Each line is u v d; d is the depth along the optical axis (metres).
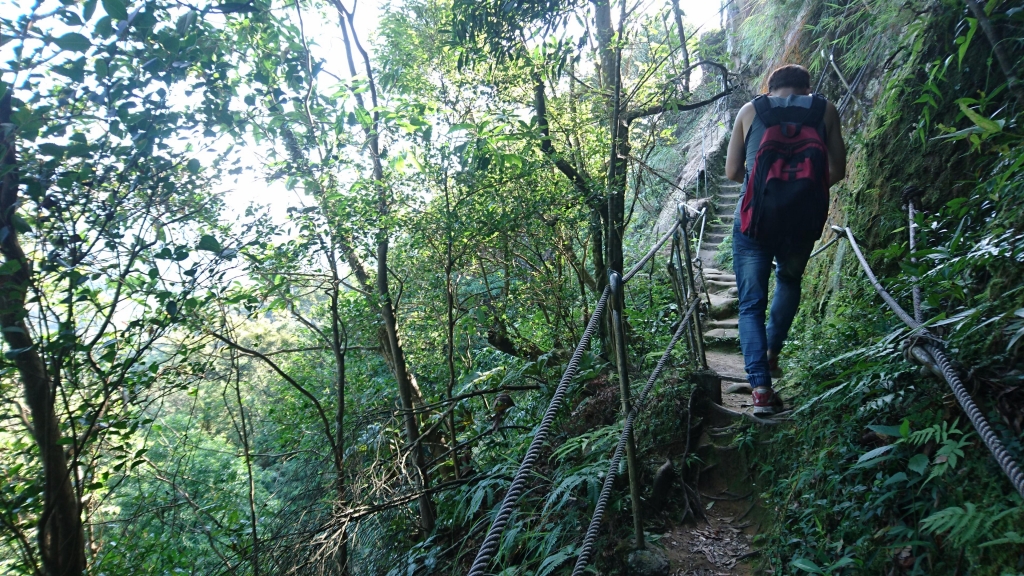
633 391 3.74
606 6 4.78
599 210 4.49
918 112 3.75
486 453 4.84
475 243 4.85
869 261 3.85
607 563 2.64
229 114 3.40
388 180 4.49
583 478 2.95
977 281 2.56
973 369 2.01
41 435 3.29
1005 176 2.14
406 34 5.31
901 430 1.84
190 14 2.98
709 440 3.34
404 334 6.27
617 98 3.72
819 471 2.51
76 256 3.10
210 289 3.69
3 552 4.02
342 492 4.62
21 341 3.13
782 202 2.94
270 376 8.11
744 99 9.48
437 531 4.37
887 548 1.98
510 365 5.80
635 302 5.93
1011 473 1.21
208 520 5.24
